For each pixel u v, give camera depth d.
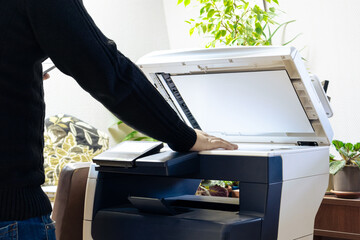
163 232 0.89
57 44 0.58
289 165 0.92
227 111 1.15
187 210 0.95
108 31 2.86
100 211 1.00
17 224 0.57
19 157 0.58
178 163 0.89
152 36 3.02
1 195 0.57
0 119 0.57
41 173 0.62
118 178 1.06
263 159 0.86
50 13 0.57
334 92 2.10
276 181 0.88
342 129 2.08
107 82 0.62
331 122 2.12
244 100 1.09
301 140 1.12
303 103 1.02
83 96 2.78
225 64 1.00
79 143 2.22
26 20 0.58
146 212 0.95
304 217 0.99
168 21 3.04
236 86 1.06
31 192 0.60
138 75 0.68
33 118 0.61
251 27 2.13
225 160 0.91
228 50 0.99
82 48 0.59
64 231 1.15
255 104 1.09
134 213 0.95
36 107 0.61
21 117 0.59
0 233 0.56
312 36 2.18
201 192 1.61
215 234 0.81
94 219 1.01
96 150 2.26
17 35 0.58
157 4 3.03
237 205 0.99
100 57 0.61
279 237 0.90
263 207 0.86
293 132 1.11
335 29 2.07
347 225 1.46
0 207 0.56
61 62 0.61
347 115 2.05
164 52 1.07
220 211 0.93
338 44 2.06
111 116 2.85
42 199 0.61
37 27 0.58
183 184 1.18
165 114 0.73
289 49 0.91
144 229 0.92
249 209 0.88
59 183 1.19
